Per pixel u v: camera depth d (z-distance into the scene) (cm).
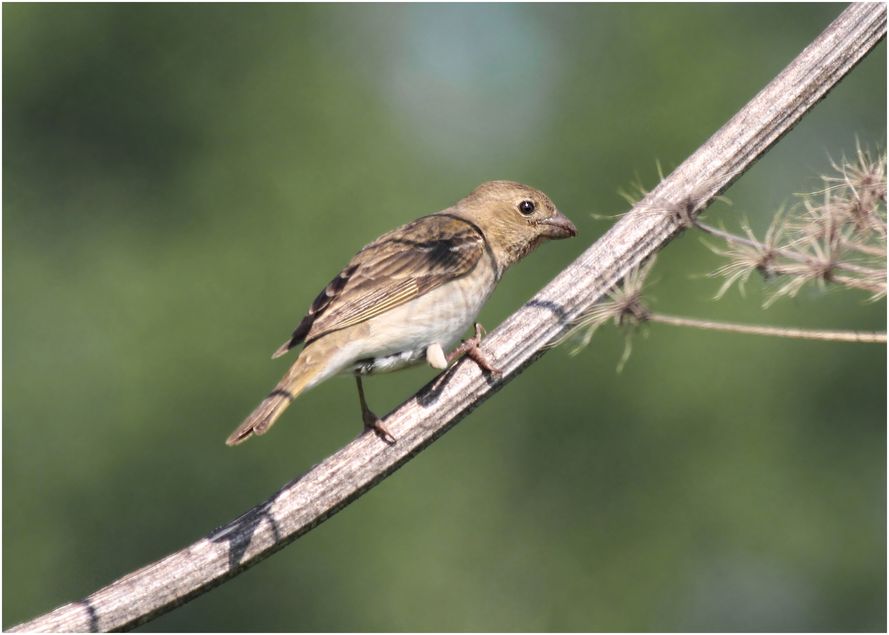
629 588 1869
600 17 2191
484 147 2180
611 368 1936
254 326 2064
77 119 2277
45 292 2162
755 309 1961
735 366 1944
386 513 1841
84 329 2100
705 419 1919
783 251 563
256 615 1762
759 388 1938
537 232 769
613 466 1928
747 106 612
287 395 643
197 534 1956
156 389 2025
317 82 2250
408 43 2295
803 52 616
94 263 2186
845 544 1903
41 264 2206
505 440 1931
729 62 2127
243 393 2030
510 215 763
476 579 1842
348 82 2250
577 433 1928
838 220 557
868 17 615
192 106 2264
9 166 2234
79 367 2067
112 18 2262
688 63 2119
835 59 612
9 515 1966
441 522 1856
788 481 1912
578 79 2167
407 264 690
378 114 2241
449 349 705
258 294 2091
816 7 2197
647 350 1941
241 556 585
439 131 2223
